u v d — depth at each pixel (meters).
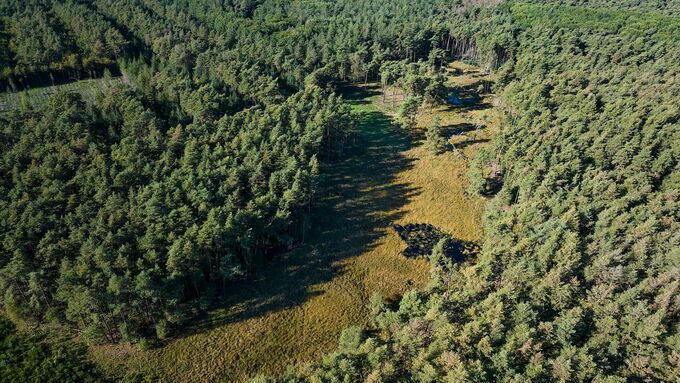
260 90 119.88
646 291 60.06
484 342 53.78
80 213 75.69
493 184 102.12
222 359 65.38
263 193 86.50
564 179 85.00
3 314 70.06
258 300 74.81
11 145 93.00
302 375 58.03
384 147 119.25
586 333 57.34
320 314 73.44
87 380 61.16
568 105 108.81
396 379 53.59
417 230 91.62
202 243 70.56
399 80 134.62
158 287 64.50
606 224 73.69
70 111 97.38
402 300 70.25
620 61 134.38
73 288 64.12
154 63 125.25
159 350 65.81
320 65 147.12
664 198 79.69
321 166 110.75
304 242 87.31
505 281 65.62
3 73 119.50
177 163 90.94
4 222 73.56
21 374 61.47
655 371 52.31
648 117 98.19
